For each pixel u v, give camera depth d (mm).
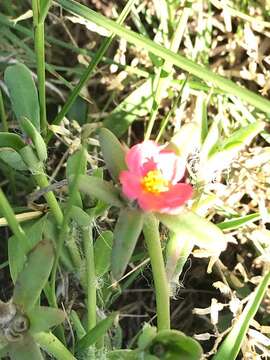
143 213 113
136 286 188
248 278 183
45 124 158
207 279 188
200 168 141
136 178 113
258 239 173
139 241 188
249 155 180
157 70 191
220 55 208
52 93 209
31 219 153
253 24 198
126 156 115
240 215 180
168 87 195
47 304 174
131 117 197
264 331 163
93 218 142
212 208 179
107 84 210
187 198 112
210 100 193
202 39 199
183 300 188
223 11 193
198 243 112
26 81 141
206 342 180
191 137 121
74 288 160
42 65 149
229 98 193
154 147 116
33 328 110
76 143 168
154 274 120
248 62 206
